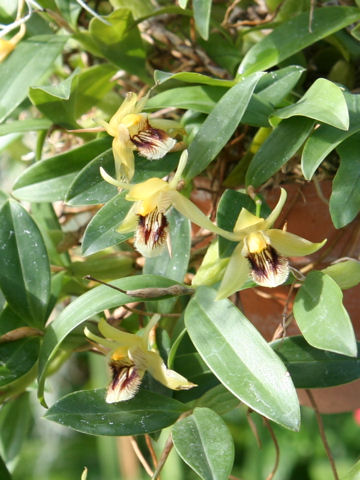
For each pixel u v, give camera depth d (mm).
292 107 185
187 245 200
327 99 177
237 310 177
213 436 172
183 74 193
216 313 179
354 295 212
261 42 209
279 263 172
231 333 174
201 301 183
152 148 183
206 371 195
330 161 219
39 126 217
